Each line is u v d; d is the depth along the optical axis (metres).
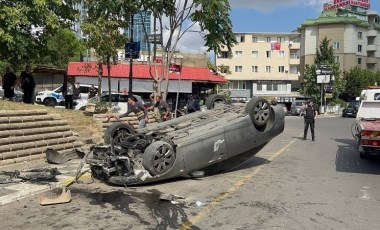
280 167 11.43
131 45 18.20
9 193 7.63
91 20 18.98
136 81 40.03
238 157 10.59
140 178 8.51
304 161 12.65
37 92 30.97
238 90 87.88
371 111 14.66
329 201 7.68
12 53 15.62
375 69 88.06
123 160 8.67
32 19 15.06
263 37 88.56
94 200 7.56
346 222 6.42
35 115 11.79
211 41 18.23
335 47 85.06
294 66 89.56
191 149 9.23
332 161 12.72
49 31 16.42
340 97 75.00
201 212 6.86
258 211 6.95
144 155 8.71
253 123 10.39
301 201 7.65
